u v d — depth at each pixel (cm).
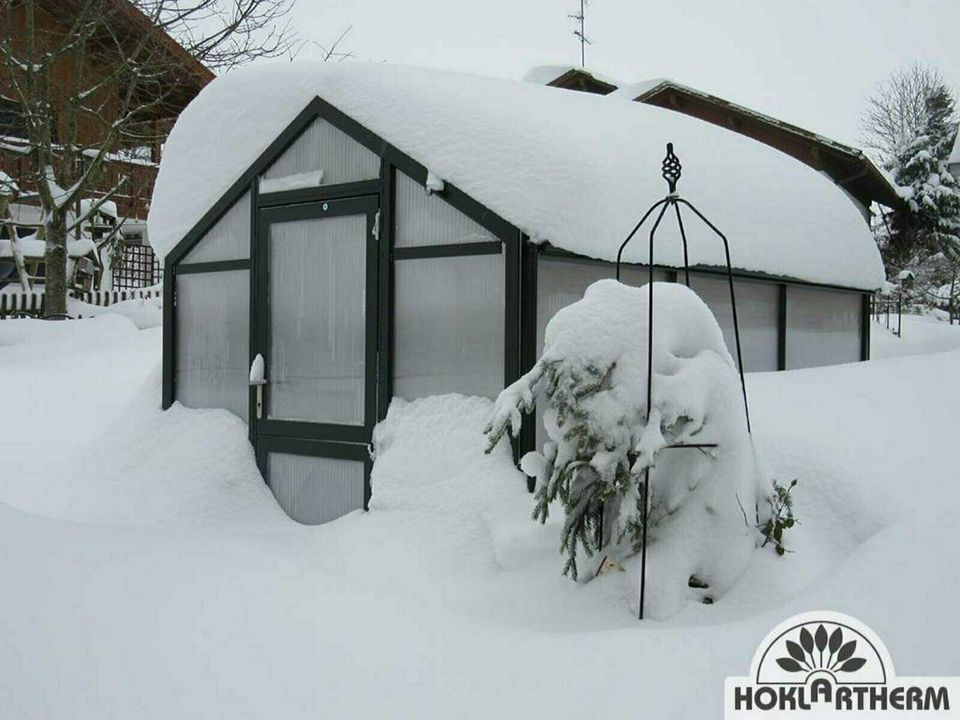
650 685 238
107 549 367
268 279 575
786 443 389
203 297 621
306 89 555
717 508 324
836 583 297
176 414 620
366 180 522
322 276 546
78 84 1426
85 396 838
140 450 605
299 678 248
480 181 467
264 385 573
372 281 516
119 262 1919
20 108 1583
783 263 668
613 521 336
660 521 333
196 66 1459
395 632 284
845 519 345
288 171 570
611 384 322
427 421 481
